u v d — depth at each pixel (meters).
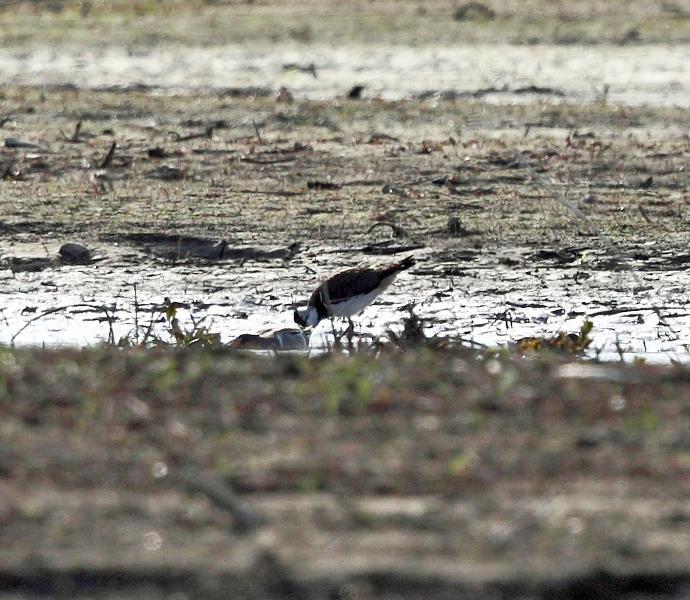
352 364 22.92
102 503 16.88
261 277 41.19
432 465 18.17
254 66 88.19
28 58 90.56
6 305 38.06
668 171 53.78
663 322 36.62
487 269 41.91
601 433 19.48
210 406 20.80
